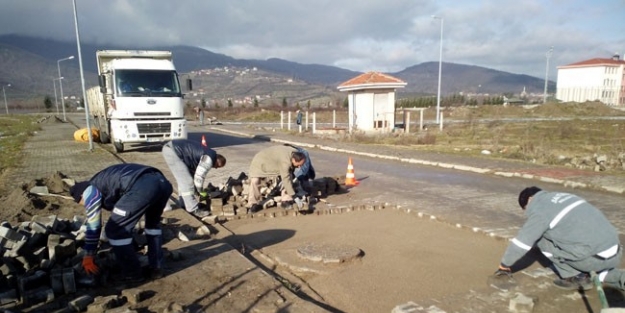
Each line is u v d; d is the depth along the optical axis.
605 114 45.81
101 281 4.44
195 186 7.25
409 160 14.13
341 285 4.62
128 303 4.00
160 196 4.52
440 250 5.68
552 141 20.11
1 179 11.04
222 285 4.43
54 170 12.41
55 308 3.96
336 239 6.18
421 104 65.31
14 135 26.92
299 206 7.61
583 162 12.55
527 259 5.16
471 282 4.62
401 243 5.98
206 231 6.26
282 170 7.55
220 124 40.41
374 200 8.54
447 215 7.25
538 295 4.14
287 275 4.93
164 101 15.49
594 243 3.98
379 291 4.45
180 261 5.15
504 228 6.47
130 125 15.20
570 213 4.07
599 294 3.70
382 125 24.16
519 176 10.92
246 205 7.81
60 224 5.68
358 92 24.11
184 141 7.38
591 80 74.06
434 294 4.35
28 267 4.69
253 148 18.59
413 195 8.98
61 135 26.42
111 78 15.41
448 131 25.25
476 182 10.41
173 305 3.82
